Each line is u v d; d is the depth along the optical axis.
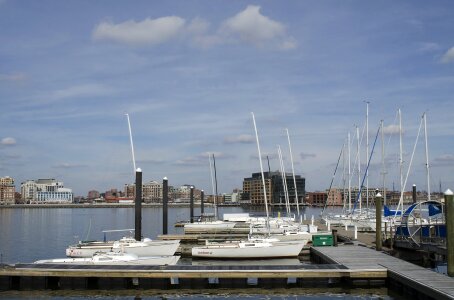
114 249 43.12
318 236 49.19
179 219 153.00
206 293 33.25
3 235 84.12
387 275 33.44
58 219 153.38
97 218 161.38
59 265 35.72
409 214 43.78
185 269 34.41
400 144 73.81
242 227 72.62
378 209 45.19
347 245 49.16
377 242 44.94
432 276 30.86
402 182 72.69
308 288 34.09
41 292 33.81
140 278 34.62
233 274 33.59
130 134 56.06
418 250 42.16
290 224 68.88
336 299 31.16
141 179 51.38
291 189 152.50
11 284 34.84
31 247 64.19
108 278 35.16
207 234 64.44
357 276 33.31
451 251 32.03
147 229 101.44
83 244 45.50
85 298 32.31
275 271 33.59
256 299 31.50
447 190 32.50
